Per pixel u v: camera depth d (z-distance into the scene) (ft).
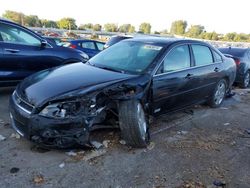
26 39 21.18
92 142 13.83
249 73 34.32
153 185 11.30
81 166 12.19
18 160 12.31
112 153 13.35
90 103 12.41
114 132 14.97
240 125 18.85
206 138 16.12
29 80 14.57
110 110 13.69
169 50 16.51
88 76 14.17
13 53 20.20
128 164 12.61
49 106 12.06
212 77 20.15
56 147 12.34
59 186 10.84
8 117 16.84
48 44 22.25
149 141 14.65
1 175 11.23
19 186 10.68
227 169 12.91
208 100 21.26
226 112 21.42
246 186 11.74
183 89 17.15
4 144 13.56
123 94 13.52
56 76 14.28
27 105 12.56
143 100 14.26
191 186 11.39
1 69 19.92
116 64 16.19
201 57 19.36
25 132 12.48
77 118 12.09
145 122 14.33
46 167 11.95
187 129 17.25
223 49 35.81
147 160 13.06
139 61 15.88
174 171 12.38
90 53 43.09
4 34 20.02
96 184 11.11
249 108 23.38
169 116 19.20
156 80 15.20
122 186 11.10
